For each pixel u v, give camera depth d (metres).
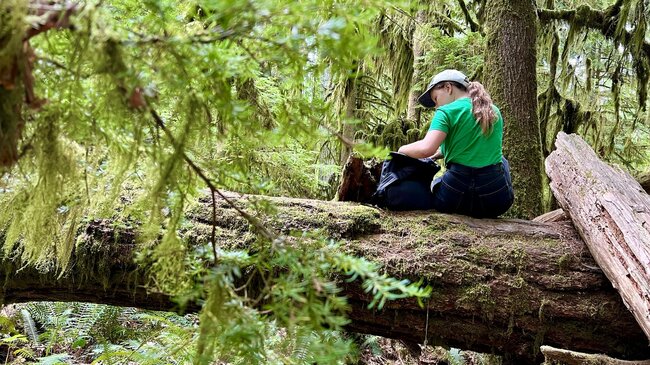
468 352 3.49
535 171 3.62
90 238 2.20
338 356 0.75
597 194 2.49
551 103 4.84
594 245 2.37
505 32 3.81
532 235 2.56
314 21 0.66
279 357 0.78
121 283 2.25
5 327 3.62
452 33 5.73
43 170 0.89
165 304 2.36
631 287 2.03
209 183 0.86
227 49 0.72
